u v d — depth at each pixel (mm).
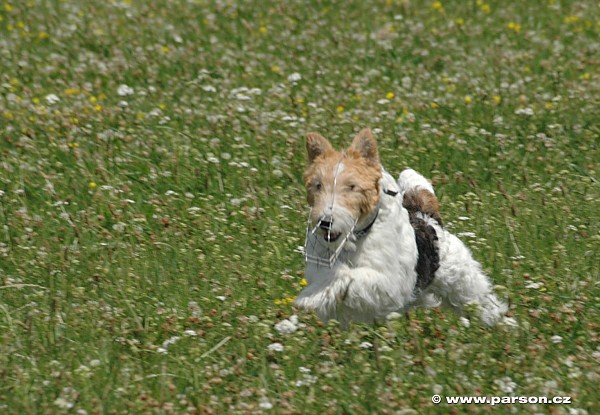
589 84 18547
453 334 9773
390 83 19109
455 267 10477
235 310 10664
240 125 16297
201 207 13773
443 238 10547
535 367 9133
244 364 9367
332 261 9539
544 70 19719
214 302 10828
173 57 20625
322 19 23969
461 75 19234
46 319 10219
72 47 21578
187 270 11633
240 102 17438
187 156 15117
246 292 11070
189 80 19312
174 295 11031
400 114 17172
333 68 20000
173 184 14359
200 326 10250
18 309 10531
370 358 9523
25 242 12484
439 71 20047
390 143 15539
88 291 11242
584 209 13281
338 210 9047
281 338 9789
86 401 8578
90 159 15008
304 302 9688
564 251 11953
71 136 15938
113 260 11891
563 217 12977
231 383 9047
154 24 23328
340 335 9484
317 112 16953
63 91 18641
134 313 10344
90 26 23156
